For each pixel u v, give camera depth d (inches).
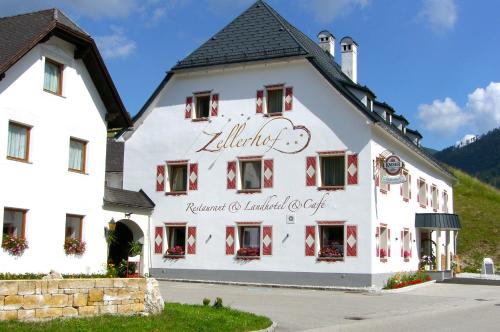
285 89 1259.2
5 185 867.4
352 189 1178.6
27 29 932.6
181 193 1320.1
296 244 1207.6
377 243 1187.9
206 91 1327.5
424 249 1556.3
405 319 724.7
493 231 2134.6
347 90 1235.2
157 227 1327.5
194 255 1290.6
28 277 818.8
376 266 1170.6
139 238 1305.4
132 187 1366.9
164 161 1347.2
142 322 561.6
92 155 1031.6
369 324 676.7
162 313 618.2
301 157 1226.6
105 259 1136.8
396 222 1318.9
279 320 703.1
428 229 1514.5
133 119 1380.4
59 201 958.4
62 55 973.8
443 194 1830.7
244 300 909.2
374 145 1197.1
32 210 909.8
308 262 1192.8
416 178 1508.4
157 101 1375.5
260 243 1237.7
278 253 1219.2
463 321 705.0
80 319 543.5
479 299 986.7
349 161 1186.6
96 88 1045.2
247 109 1286.9
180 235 1327.5
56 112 959.6
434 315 766.5
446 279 1373.0
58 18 971.3
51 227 941.2
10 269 871.7
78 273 980.6
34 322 514.0
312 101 1232.2
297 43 1262.3
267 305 851.4
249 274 1235.9
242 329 587.2
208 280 1262.3
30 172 909.2
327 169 1218.0
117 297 591.8
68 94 984.9
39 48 929.5
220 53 1332.4
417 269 1459.2
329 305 868.6
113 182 1611.7
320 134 1216.8
